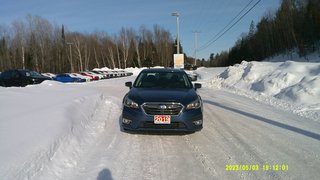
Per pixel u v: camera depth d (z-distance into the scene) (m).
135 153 5.46
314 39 58.31
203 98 13.03
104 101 10.55
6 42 71.94
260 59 82.19
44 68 72.56
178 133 6.80
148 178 4.40
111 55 84.00
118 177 4.41
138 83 7.58
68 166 4.77
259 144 6.06
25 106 7.59
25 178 3.96
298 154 5.46
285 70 14.48
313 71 13.19
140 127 6.21
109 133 6.79
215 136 6.63
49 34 74.31
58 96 9.67
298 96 10.72
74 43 79.44
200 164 4.96
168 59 97.19
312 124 7.70
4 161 4.13
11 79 19.69
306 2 61.78
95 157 5.20
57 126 5.87
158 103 6.18
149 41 95.88
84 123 7.18
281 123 7.86
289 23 65.75
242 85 16.95
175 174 4.55
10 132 5.25
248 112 9.50
